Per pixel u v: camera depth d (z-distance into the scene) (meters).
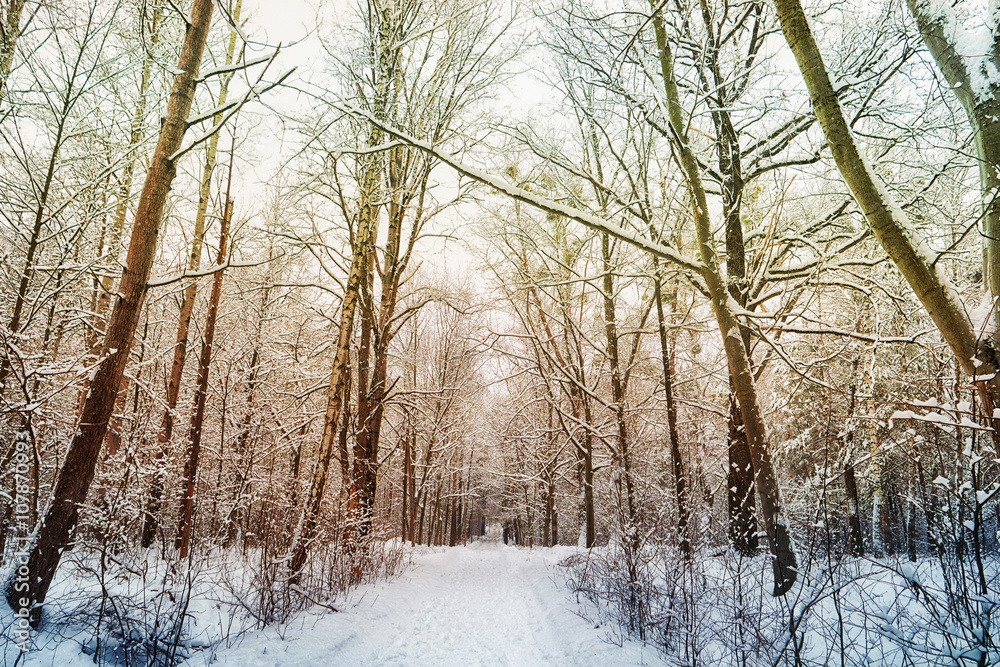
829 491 5.02
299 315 16.89
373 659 5.52
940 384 3.74
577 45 7.80
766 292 10.35
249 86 5.85
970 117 3.27
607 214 9.65
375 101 8.19
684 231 10.34
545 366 17.20
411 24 10.63
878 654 3.74
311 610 6.65
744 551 5.87
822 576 4.03
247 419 14.66
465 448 30.56
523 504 30.88
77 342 10.73
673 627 5.18
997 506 3.52
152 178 5.71
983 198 3.19
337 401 8.92
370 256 12.20
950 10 3.33
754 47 8.36
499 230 13.89
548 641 6.48
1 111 6.64
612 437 16.48
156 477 8.70
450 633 6.93
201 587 6.38
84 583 5.56
